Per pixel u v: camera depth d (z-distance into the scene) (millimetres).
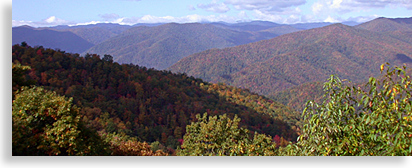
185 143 8703
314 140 3887
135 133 41406
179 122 52000
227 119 8117
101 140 7316
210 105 65062
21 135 5531
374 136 3434
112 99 54219
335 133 3768
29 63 50438
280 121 65938
